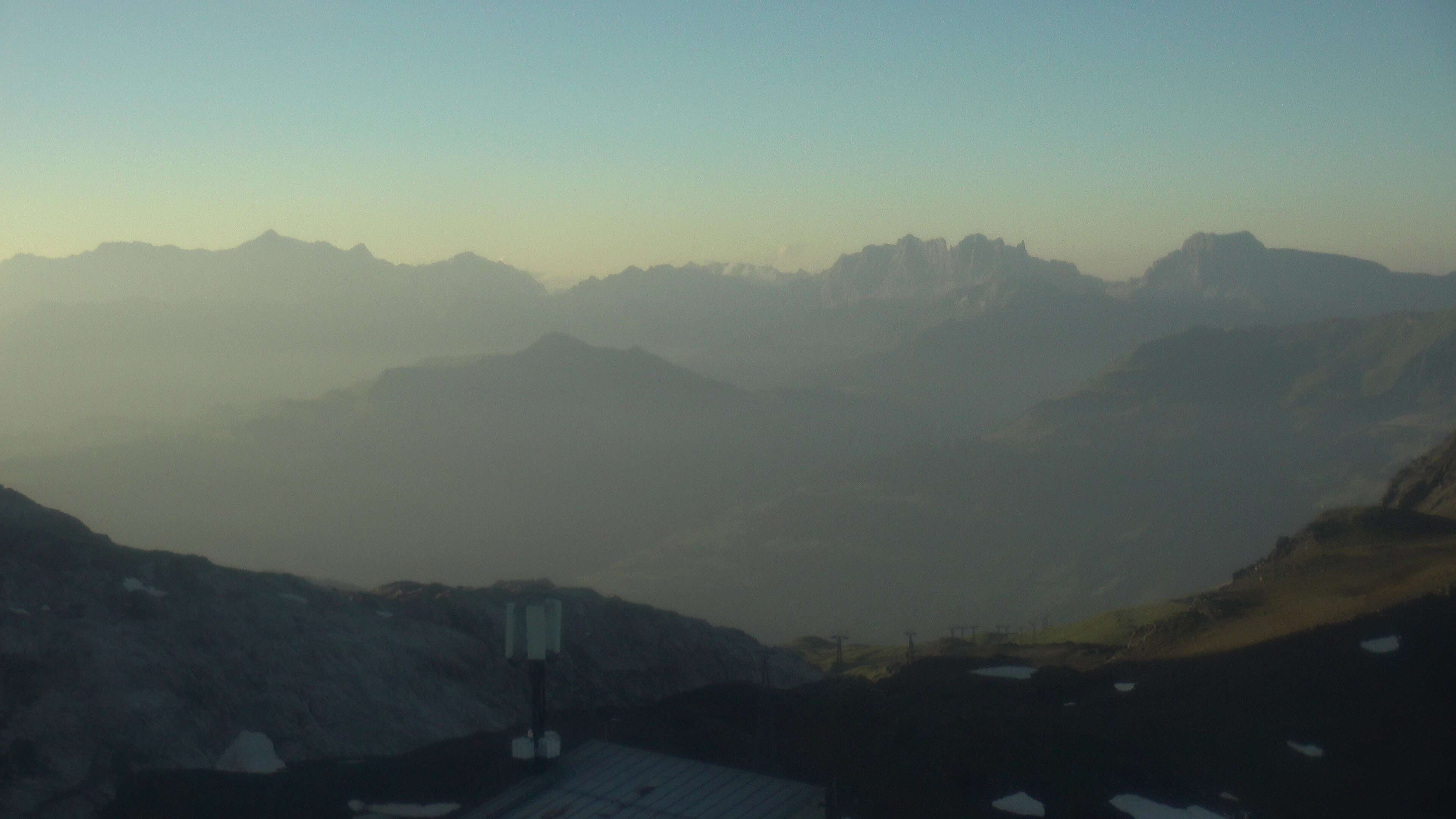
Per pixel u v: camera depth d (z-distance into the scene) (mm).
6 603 72875
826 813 51688
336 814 65312
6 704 64938
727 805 50906
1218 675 87000
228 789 64938
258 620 81688
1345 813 66625
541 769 55281
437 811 66312
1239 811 66562
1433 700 75938
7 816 58125
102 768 63406
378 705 77188
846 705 84375
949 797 65812
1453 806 66312
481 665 88625
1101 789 65938
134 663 71375
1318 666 83000
